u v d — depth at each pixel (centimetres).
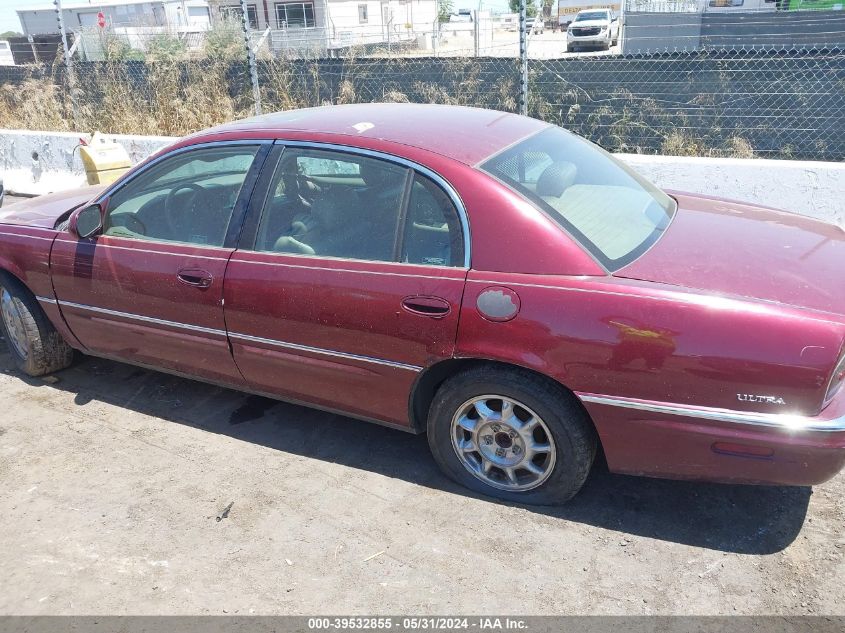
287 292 337
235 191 363
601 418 290
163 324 383
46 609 279
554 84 994
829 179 593
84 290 405
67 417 415
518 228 296
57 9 1038
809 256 304
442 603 274
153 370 444
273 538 312
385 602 275
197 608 276
